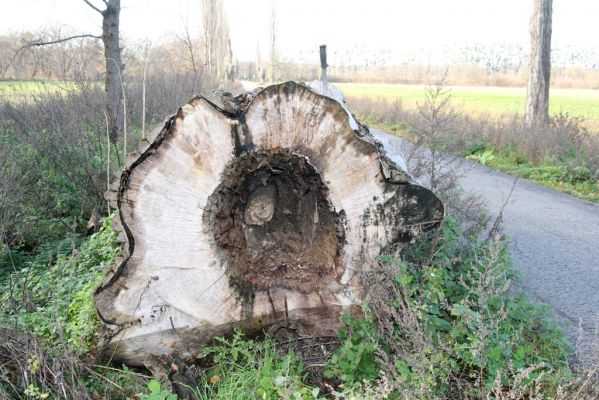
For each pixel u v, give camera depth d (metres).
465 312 2.98
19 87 9.44
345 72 58.44
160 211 3.19
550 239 6.22
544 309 3.63
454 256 3.93
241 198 3.46
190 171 3.16
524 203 8.00
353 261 3.35
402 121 16.77
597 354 2.80
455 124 11.47
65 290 3.90
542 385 3.04
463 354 2.92
